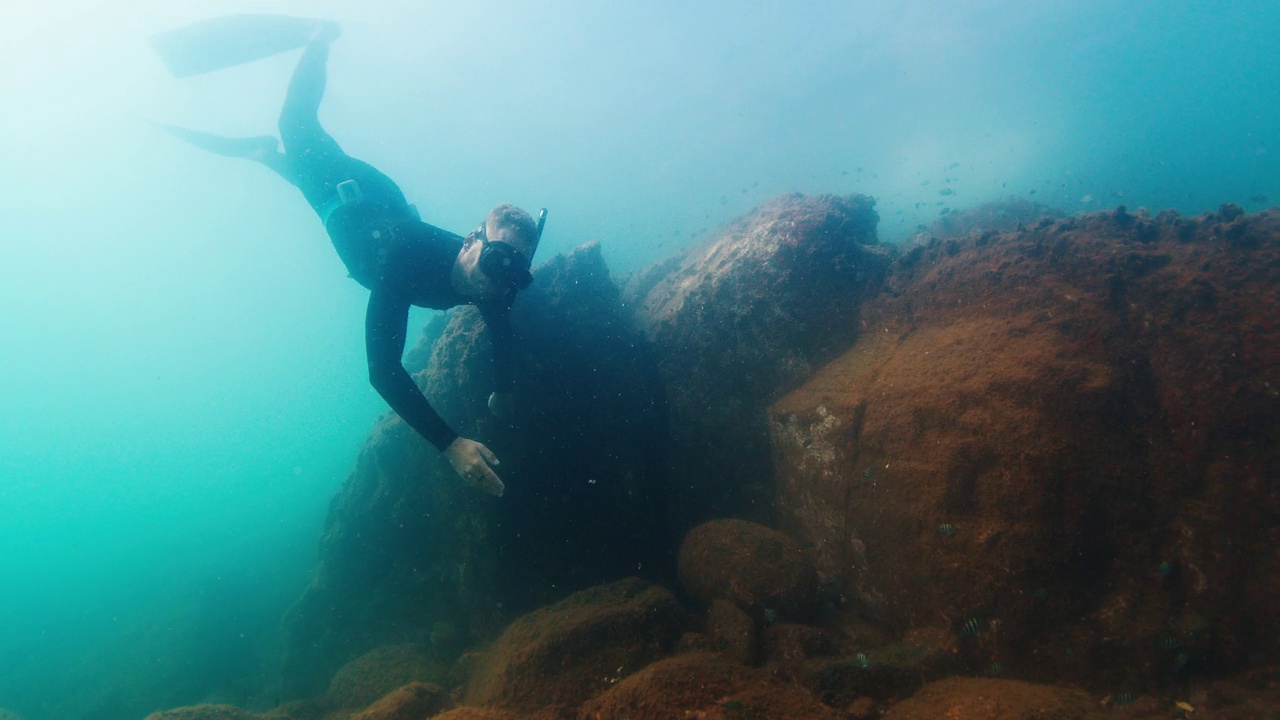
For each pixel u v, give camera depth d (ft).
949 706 9.53
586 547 21.31
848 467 15.51
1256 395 10.87
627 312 26.17
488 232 10.54
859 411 15.53
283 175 15.06
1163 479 11.34
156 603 40.60
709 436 20.62
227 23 15.92
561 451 21.12
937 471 13.07
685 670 10.32
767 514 19.24
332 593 25.63
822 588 15.43
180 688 30.99
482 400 20.34
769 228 21.58
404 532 24.25
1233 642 10.31
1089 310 13.01
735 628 13.65
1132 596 11.13
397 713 13.64
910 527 13.46
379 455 24.61
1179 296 12.26
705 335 21.06
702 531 17.13
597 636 13.75
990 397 12.84
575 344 22.27
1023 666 11.44
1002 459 12.22
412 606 24.22
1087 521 11.53
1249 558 10.43
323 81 15.98
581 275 23.73
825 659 12.53
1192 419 11.34
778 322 19.85
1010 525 11.86
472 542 21.58
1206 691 10.19
